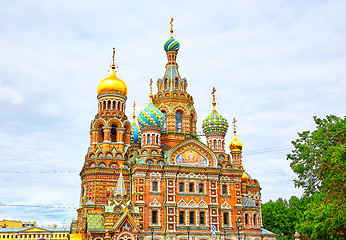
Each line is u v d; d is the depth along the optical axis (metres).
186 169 77.38
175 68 93.88
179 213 74.81
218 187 78.94
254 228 82.56
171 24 97.38
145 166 75.06
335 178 47.53
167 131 87.25
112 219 68.12
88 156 80.81
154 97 91.81
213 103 89.75
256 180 97.56
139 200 73.44
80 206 83.25
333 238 51.06
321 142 52.44
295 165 56.00
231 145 94.94
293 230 102.69
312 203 49.88
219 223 76.62
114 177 78.69
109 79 88.12
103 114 85.75
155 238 71.81
